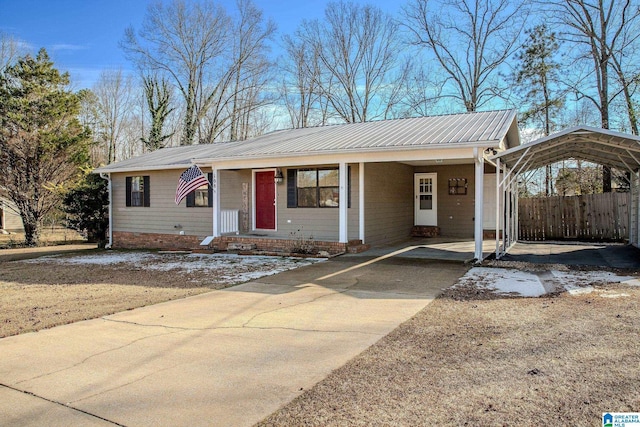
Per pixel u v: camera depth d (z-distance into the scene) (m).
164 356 4.67
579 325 5.21
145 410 3.46
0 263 13.02
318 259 11.57
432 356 4.40
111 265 11.89
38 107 19.36
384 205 14.16
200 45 32.31
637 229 12.57
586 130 8.82
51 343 5.21
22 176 19.12
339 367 4.21
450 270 9.38
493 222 15.55
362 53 31.27
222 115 33.44
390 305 6.61
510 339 4.81
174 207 16.34
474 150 10.13
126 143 38.06
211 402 3.56
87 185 18.55
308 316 6.14
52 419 3.35
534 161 12.34
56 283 9.32
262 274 9.64
